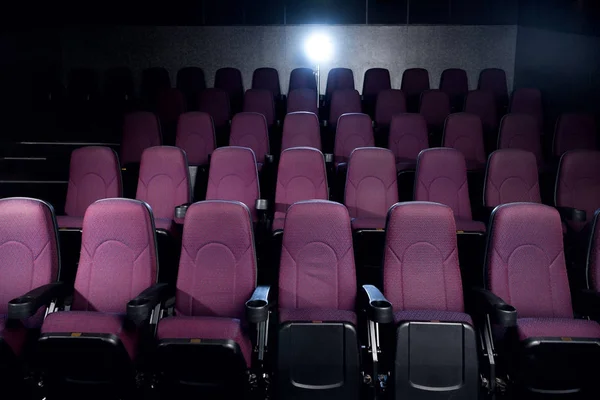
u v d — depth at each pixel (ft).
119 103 24.39
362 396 8.50
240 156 13.20
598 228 8.90
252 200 13.19
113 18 25.82
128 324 8.04
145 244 8.70
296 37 26.22
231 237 8.71
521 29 25.26
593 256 8.93
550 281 8.68
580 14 19.21
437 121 20.56
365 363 8.89
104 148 13.30
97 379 8.14
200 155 17.03
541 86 22.98
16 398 8.54
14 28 20.97
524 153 13.01
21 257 8.77
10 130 20.56
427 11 26.08
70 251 12.19
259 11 26.25
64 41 25.85
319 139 17.07
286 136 17.04
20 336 8.33
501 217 8.72
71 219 12.32
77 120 22.45
